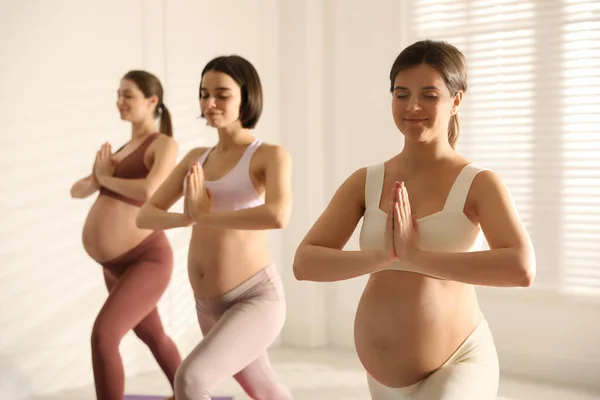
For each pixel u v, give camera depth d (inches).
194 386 89.7
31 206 148.9
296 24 188.1
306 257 72.3
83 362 157.6
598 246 152.3
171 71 171.9
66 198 154.3
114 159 130.9
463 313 68.6
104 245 124.1
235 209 101.4
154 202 106.5
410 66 67.7
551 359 157.6
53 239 152.6
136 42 165.2
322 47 188.9
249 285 99.7
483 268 63.2
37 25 148.4
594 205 152.3
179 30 173.3
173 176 108.0
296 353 183.2
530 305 160.2
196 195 98.7
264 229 95.5
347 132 186.1
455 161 69.8
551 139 156.3
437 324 67.2
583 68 151.6
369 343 70.1
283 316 101.8
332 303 190.7
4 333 145.5
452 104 69.4
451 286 68.4
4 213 144.9
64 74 152.9
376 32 179.6
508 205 65.7
